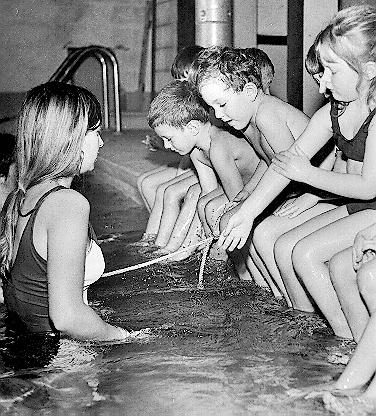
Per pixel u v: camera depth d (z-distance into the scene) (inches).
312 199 169.8
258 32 327.0
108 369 124.9
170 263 204.4
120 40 571.5
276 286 169.6
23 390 117.3
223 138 190.4
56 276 125.7
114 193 327.6
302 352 133.9
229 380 121.1
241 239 154.9
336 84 138.2
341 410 109.6
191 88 190.1
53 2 570.6
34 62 577.0
